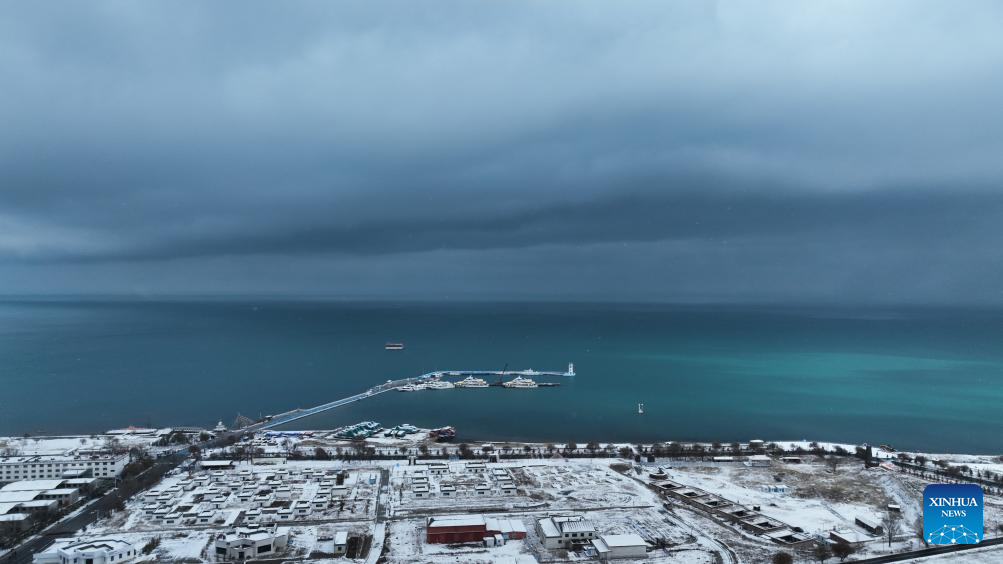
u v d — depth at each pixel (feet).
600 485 538.88
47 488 492.54
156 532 422.82
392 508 474.08
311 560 379.76
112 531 424.05
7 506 454.81
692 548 405.18
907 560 385.29
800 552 400.06
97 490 507.71
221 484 530.27
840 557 388.98
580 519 431.84
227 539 385.50
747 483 554.87
